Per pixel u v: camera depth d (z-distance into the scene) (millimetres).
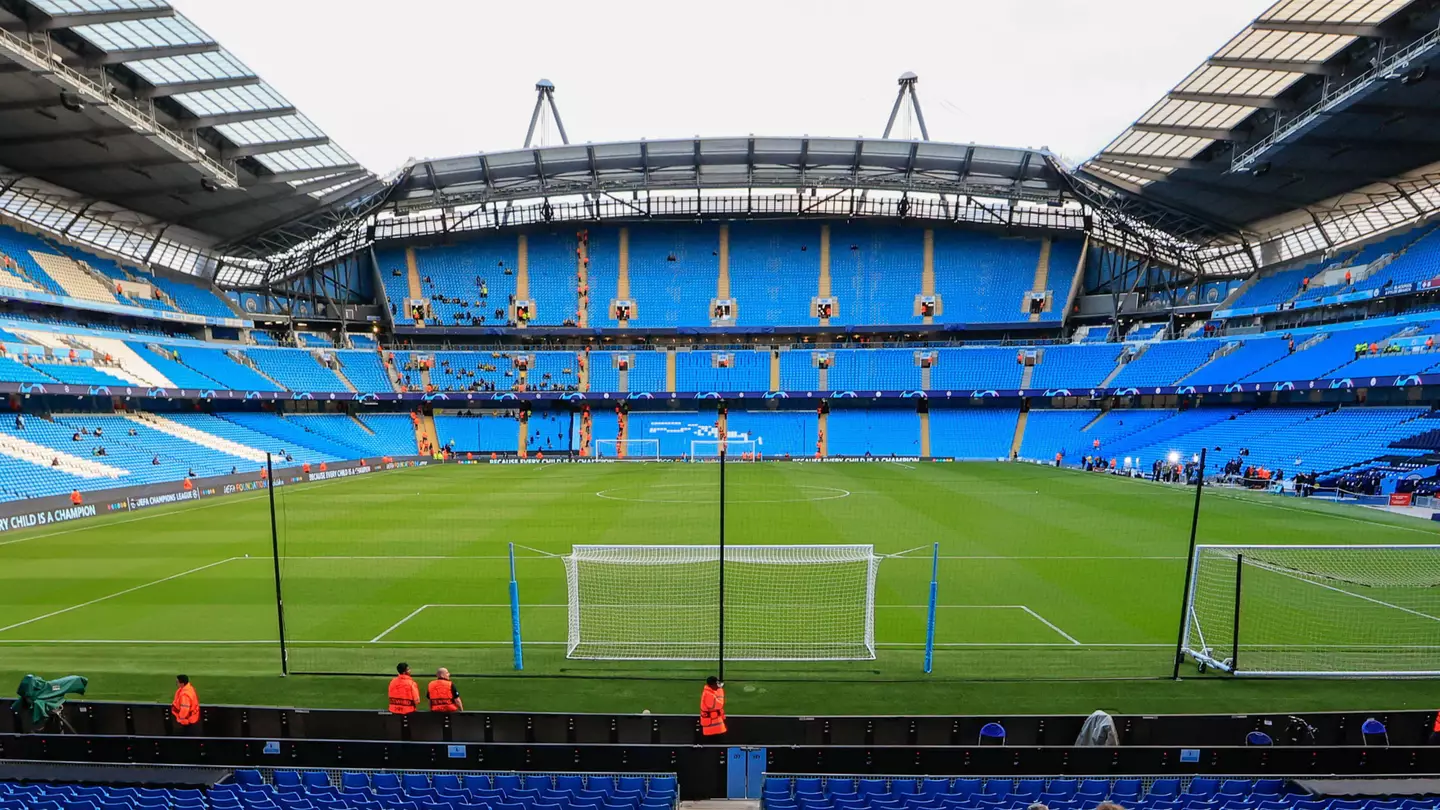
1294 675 13586
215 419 51281
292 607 18375
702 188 57094
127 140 35406
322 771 8812
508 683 13352
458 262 70625
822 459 60344
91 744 9070
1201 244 59938
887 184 56062
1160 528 28609
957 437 61156
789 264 70938
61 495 31688
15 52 25750
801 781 8609
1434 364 38344
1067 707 12219
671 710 12109
